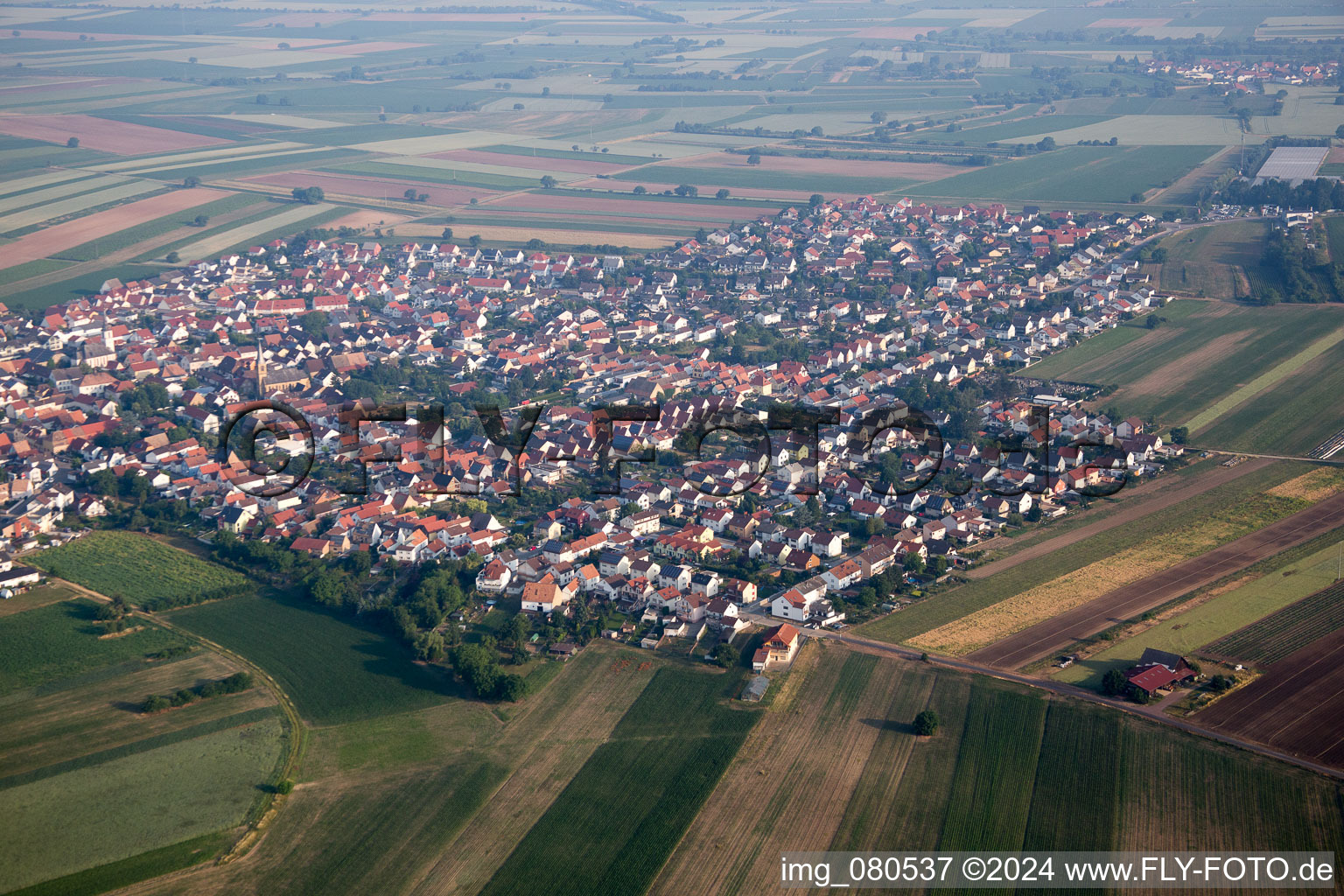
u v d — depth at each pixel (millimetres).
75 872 179750
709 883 178125
